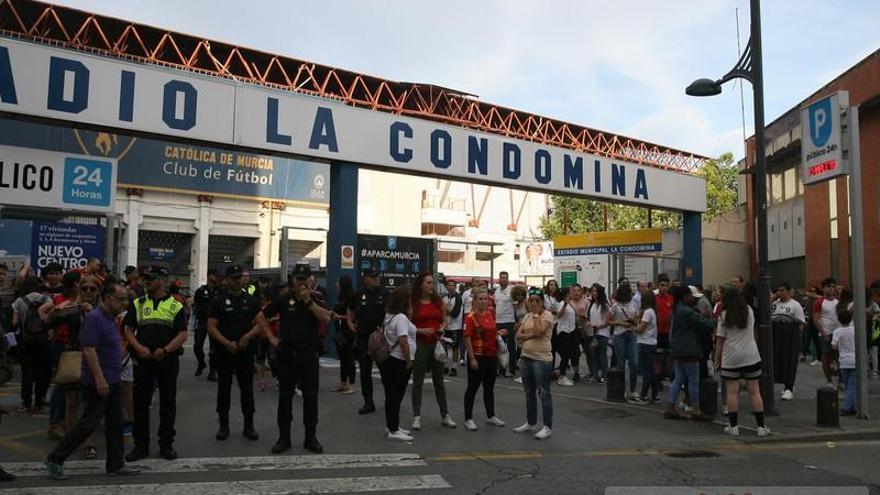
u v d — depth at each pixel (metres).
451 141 16.30
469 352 9.20
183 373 13.41
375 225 54.12
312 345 7.84
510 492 6.37
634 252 22.97
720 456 8.12
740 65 11.42
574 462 7.66
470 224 62.88
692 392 10.10
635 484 6.73
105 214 13.09
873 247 21.62
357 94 52.81
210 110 13.27
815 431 9.37
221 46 45.22
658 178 20.64
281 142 13.98
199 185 42.59
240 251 45.75
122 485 6.30
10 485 6.26
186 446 7.87
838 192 23.44
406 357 8.39
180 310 7.43
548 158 18.08
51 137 37.53
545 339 8.95
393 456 7.68
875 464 7.77
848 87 21.92
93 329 6.48
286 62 48.06
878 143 21.41
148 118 12.68
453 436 8.78
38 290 9.62
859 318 10.39
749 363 9.18
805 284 26.12
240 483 6.47
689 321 10.09
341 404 10.62
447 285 14.68
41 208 12.53
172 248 43.09
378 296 10.14
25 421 8.99
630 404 11.47
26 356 9.40
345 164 14.92
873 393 12.92
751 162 30.52
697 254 21.77
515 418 10.05
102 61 12.32
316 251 47.56
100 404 6.54
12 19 39.66
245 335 7.96
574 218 47.22
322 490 6.30
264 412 9.82
